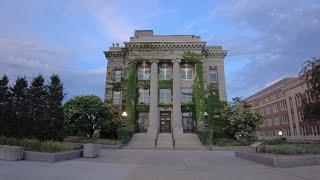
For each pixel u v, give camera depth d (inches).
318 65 1042.7
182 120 2048.5
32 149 677.9
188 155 928.3
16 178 391.9
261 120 1798.7
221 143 1494.8
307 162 564.7
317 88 1034.7
